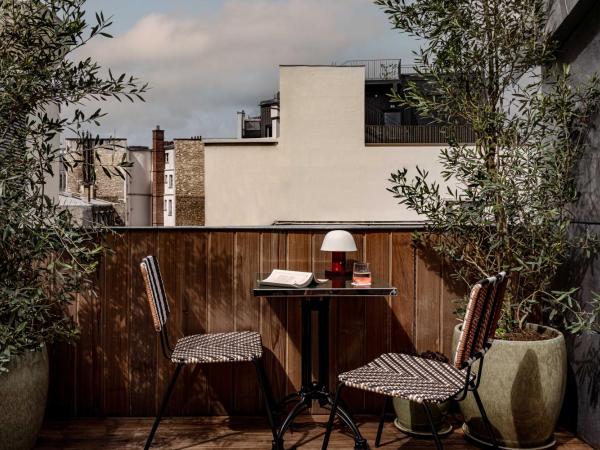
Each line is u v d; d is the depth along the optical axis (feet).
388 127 71.36
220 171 67.00
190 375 10.67
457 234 10.11
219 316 10.68
